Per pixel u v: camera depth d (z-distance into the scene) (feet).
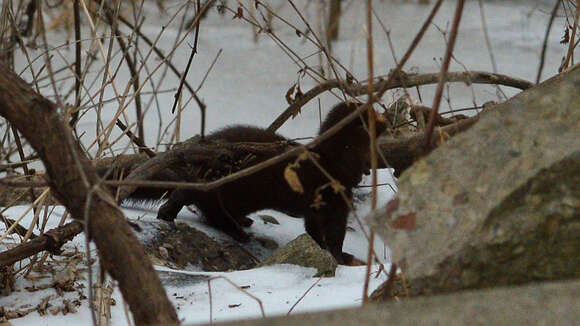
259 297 23.34
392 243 16.51
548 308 12.33
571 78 18.24
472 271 16.24
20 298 23.17
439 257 16.07
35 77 26.86
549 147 16.66
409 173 17.22
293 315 12.73
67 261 25.58
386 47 64.54
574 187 16.31
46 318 21.99
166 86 55.77
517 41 67.56
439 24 72.54
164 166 27.12
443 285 16.14
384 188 38.47
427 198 16.79
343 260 31.91
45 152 17.46
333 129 18.08
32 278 24.40
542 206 16.31
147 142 45.98
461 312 12.34
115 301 22.98
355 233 35.29
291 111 33.35
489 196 16.43
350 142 31.45
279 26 69.77
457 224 16.35
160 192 33.17
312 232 33.22
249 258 31.91
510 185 16.37
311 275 25.50
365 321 12.29
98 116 27.02
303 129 48.91
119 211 17.35
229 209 32.19
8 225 27.89
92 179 17.44
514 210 16.34
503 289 13.12
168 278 24.76
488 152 17.11
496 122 17.65
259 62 61.82
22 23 48.78
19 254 23.44
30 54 57.21
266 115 51.24
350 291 23.65
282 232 35.14
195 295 23.71
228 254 31.53
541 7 79.71
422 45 65.98
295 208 32.81
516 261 16.37
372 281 24.66
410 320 12.25
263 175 32.09
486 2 82.17
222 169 29.27
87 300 22.94
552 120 17.34
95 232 16.97
